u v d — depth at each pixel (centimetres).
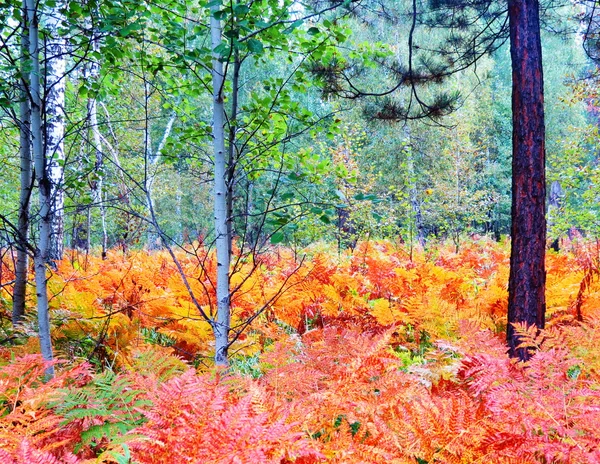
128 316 410
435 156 1689
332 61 457
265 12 346
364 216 1109
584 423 185
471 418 200
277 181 305
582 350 276
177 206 2197
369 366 245
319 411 217
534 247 347
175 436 152
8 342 319
